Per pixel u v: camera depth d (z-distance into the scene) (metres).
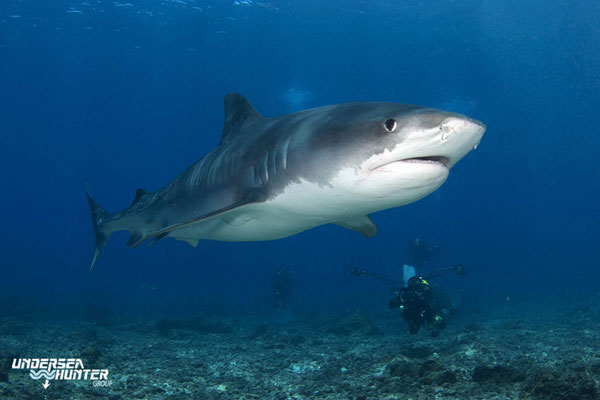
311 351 8.33
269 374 5.98
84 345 8.57
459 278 41.31
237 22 38.12
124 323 15.20
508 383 3.97
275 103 54.84
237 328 14.15
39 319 15.70
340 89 50.84
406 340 9.39
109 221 6.98
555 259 69.25
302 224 4.19
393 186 3.15
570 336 8.11
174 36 40.59
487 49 42.12
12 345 8.12
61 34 40.25
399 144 2.98
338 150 3.30
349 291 41.28
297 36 40.28
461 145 2.88
